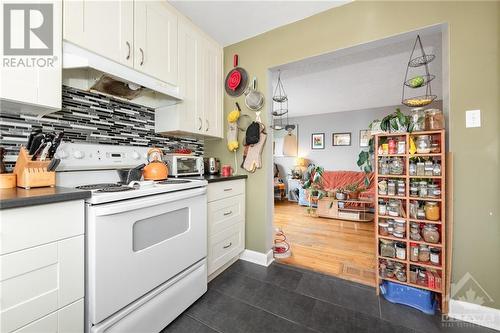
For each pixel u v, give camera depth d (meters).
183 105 1.87
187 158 1.95
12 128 1.20
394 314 1.42
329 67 2.91
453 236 1.40
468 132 1.35
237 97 2.30
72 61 1.16
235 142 2.23
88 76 1.42
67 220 0.90
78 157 1.43
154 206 1.19
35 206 0.81
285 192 6.00
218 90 2.29
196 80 2.00
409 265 1.52
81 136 1.47
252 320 1.37
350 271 2.00
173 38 1.77
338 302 1.55
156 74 1.62
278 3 1.73
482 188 1.32
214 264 1.82
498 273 1.30
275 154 6.23
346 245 2.66
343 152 5.52
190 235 1.45
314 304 1.52
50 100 1.10
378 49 2.44
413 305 1.48
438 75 3.15
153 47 1.60
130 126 1.78
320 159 5.77
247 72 2.23
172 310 1.32
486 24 1.31
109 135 1.63
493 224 1.30
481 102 1.31
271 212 2.24
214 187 1.81
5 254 0.74
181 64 1.84
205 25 2.02
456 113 1.37
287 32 2.00
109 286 1.00
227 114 2.36
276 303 1.53
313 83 3.51
